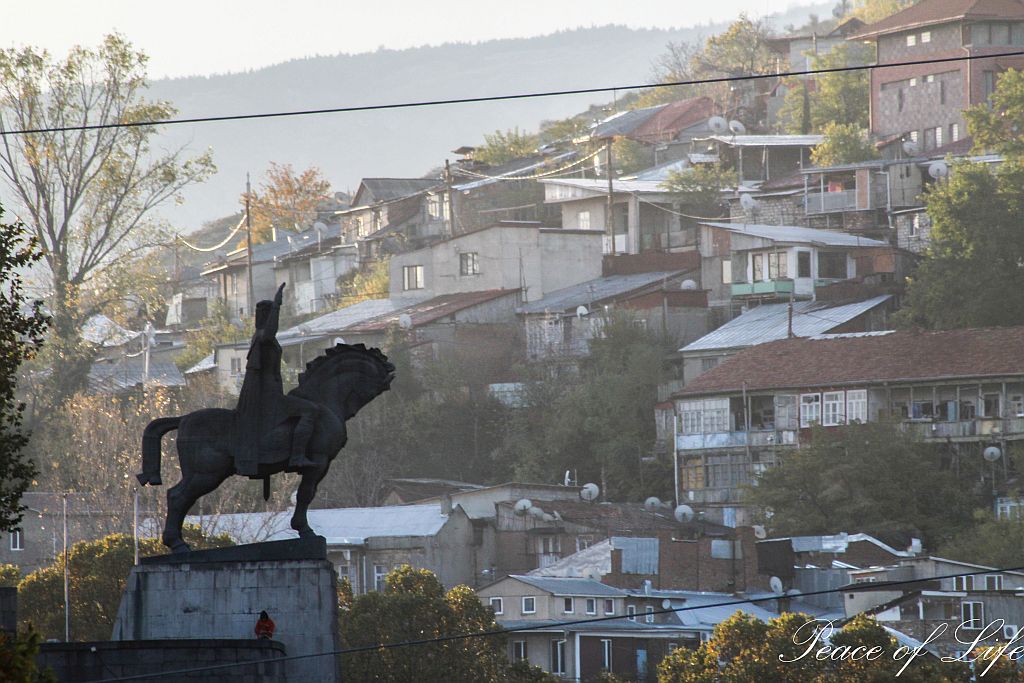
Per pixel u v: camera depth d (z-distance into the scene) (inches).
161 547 5561.0
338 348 3149.6
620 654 6879.9
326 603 3021.7
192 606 3026.6
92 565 5423.2
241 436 3061.0
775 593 7204.7
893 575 6584.6
